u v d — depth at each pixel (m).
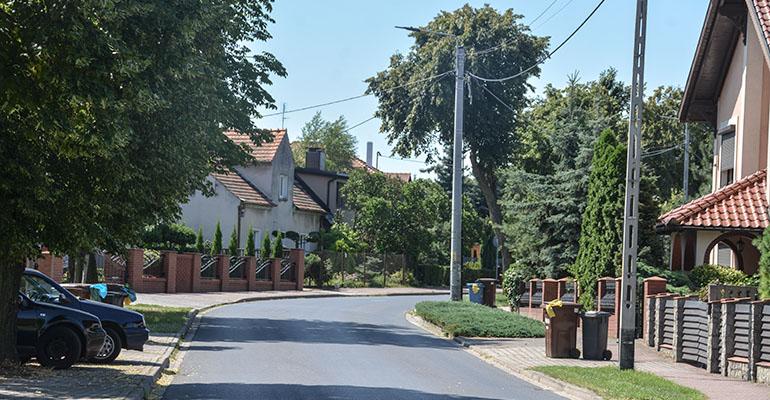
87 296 24.44
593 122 40.91
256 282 54.66
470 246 81.31
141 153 17.31
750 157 30.59
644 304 27.47
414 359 22.72
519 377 20.17
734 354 20.12
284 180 69.50
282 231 69.00
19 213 15.55
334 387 17.05
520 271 40.16
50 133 14.19
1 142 14.59
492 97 63.50
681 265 31.08
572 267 37.28
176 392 15.98
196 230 64.19
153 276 46.28
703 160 65.94
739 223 28.33
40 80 12.99
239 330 29.17
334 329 30.69
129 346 19.28
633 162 20.95
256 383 17.33
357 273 66.50
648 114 66.25
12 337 17.03
